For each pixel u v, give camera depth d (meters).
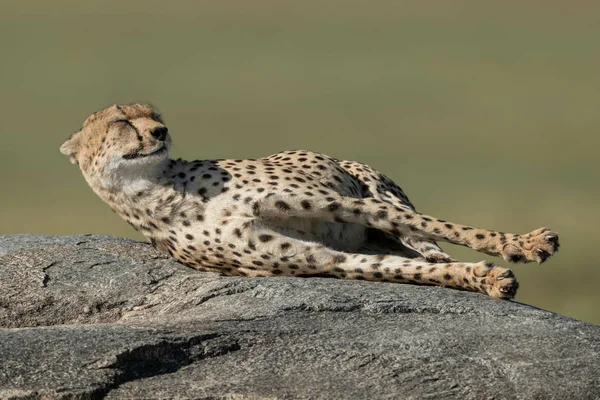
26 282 23.89
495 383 19.28
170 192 24.91
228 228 24.30
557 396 19.12
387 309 21.53
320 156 26.58
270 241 24.09
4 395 18.03
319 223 24.83
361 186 26.89
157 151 24.77
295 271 24.22
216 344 19.75
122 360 18.94
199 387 18.77
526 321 21.20
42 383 18.25
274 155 27.11
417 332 20.56
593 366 19.81
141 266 24.69
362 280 23.73
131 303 23.17
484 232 22.98
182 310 22.42
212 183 24.77
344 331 20.56
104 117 25.70
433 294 22.20
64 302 23.30
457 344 20.16
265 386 18.86
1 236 27.56
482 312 21.48
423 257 24.69
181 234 24.83
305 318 21.16
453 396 18.97
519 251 22.33
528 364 19.70
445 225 23.36
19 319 23.14
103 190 25.78
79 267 24.61
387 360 19.62
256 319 21.06
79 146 26.25
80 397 18.20
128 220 25.84
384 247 26.12
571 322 21.31
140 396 18.44
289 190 24.19
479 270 22.33
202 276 23.98
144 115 25.97
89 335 19.53
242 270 24.69
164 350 19.38
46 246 26.05
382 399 18.73
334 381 19.12
